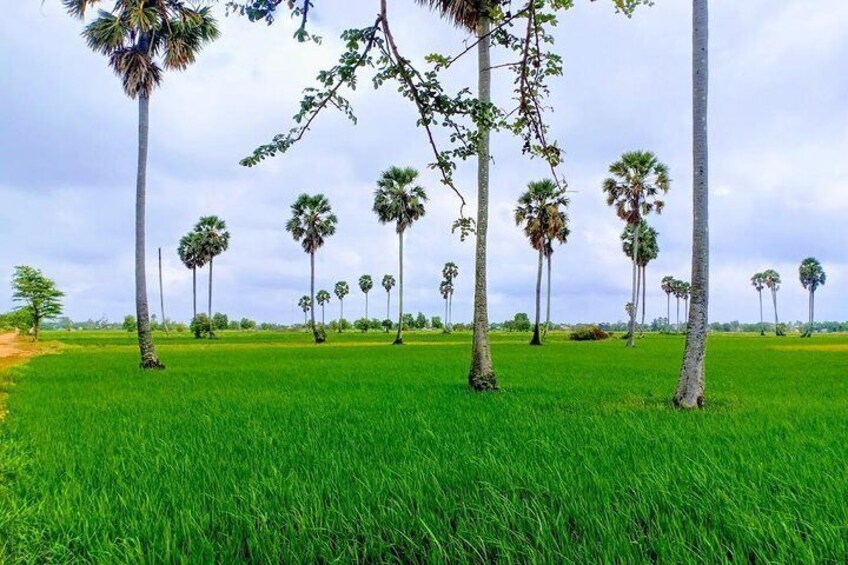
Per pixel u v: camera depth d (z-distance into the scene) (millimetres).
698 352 11289
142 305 22781
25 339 53812
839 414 9961
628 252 62750
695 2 11977
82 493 5160
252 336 82125
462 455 6336
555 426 8555
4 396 13734
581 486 5066
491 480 5332
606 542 3875
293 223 58906
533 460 6141
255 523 4316
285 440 7473
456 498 4887
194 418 9703
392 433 7961
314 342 59969
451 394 13430
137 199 22953
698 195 11742
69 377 18734
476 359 14695
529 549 3744
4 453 6867
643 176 44375
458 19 13438
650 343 54062
